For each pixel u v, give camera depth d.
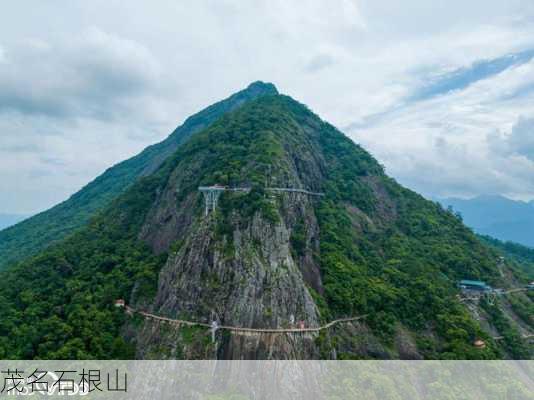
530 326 140.50
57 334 109.19
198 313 101.44
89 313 114.38
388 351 107.88
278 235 107.50
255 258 103.44
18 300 127.38
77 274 136.00
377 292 119.00
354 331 109.38
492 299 139.50
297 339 96.38
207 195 119.38
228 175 127.31
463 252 156.00
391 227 158.75
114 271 129.50
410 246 151.00
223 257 105.62
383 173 188.88
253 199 114.19
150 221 145.38
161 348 99.88
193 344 97.19
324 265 121.50
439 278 136.88
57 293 127.56
